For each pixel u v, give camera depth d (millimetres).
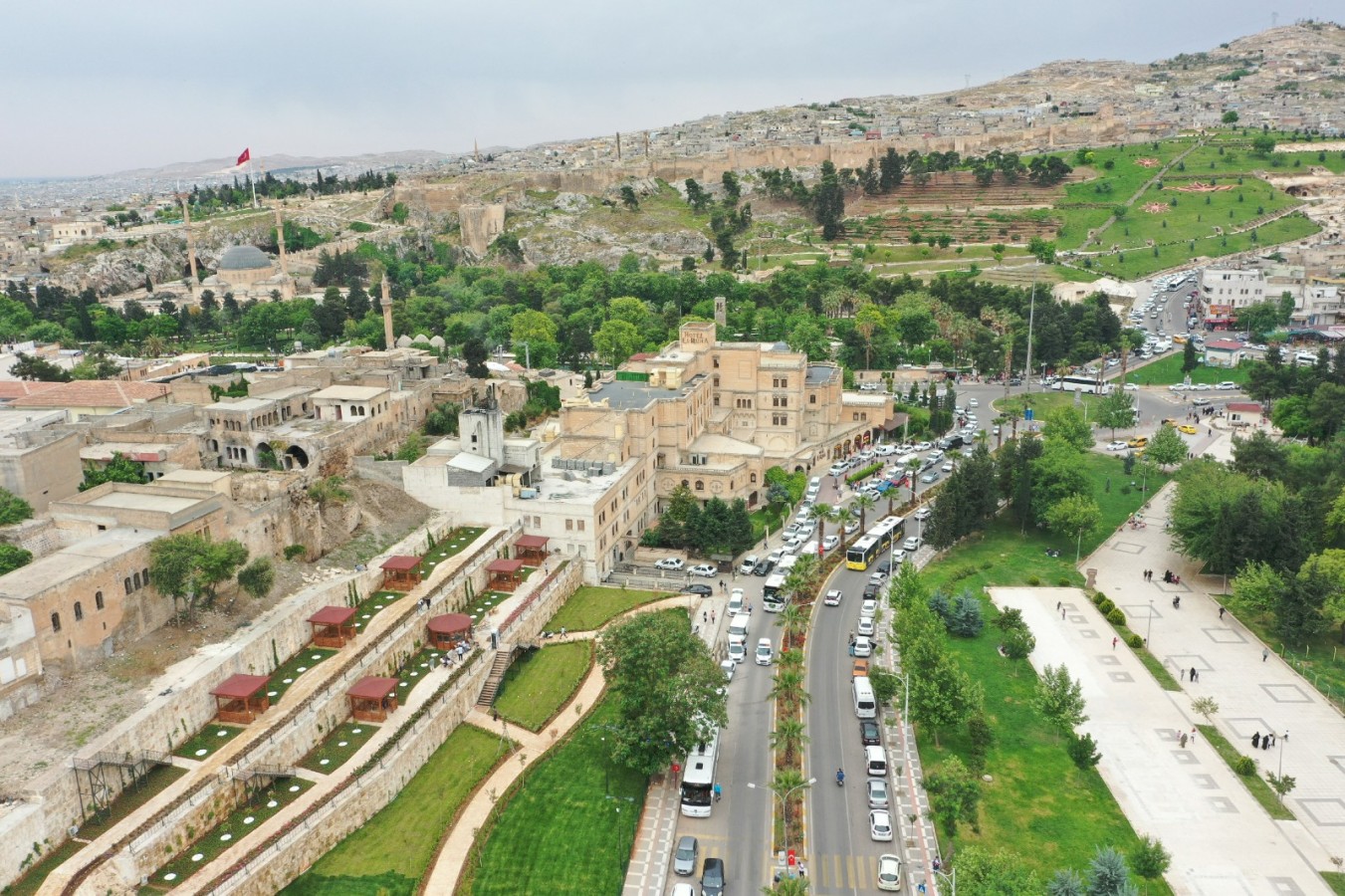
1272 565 177875
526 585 166875
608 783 124312
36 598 112062
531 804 119125
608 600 174375
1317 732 139500
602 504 183750
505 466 193250
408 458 195875
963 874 99250
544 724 135250
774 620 169750
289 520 157125
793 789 117938
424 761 125938
